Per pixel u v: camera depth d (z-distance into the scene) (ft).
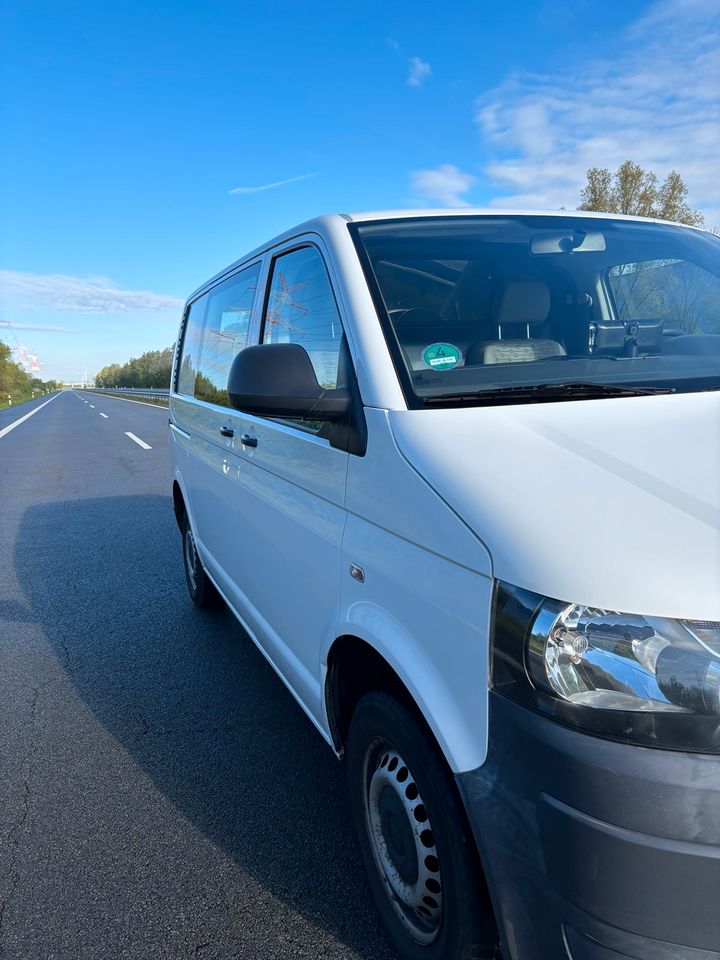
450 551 5.38
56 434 72.02
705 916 4.30
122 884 8.18
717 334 8.55
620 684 4.43
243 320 11.51
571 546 4.75
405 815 6.48
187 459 15.62
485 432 5.91
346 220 8.55
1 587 19.74
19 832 9.18
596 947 4.51
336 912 7.64
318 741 11.19
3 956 7.19
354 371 7.07
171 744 11.20
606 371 7.47
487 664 4.99
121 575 20.43
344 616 7.01
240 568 11.39
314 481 7.80
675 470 5.39
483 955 5.67
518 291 8.29
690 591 4.48
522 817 4.75
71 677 13.76
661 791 4.27
